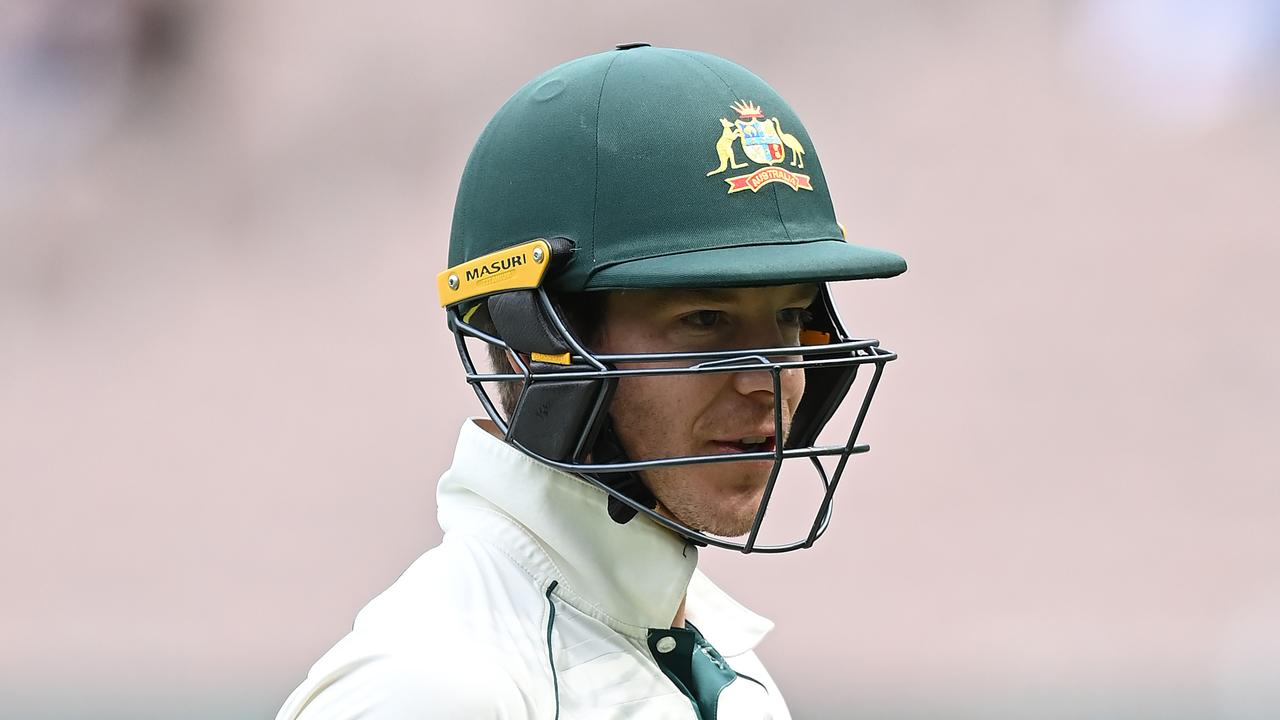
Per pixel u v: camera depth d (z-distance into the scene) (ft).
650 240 17.54
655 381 17.39
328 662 16.38
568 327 17.80
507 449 18.11
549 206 17.97
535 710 16.35
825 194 19.06
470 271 18.63
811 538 17.49
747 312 17.57
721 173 17.85
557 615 17.47
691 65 18.60
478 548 17.70
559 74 18.81
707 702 18.37
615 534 17.75
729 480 17.44
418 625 16.31
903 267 18.48
